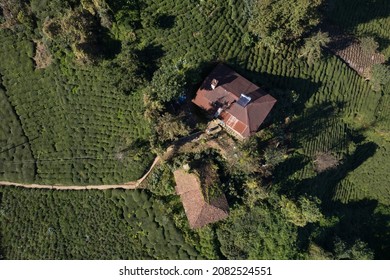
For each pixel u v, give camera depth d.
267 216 50.19
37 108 52.59
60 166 52.53
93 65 50.28
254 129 47.91
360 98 60.19
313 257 51.62
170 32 49.88
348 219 61.03
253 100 47.34
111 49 50.25
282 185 52.97
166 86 45.28
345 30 61.25
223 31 50.44
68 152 52.19
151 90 46.91
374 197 63.34
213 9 50.16
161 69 48.06
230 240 50.19
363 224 62.22
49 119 52.47
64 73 51.16
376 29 63.47
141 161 50.47
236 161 48.88
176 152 49.69
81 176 52.28
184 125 47.28
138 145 50.44
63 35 48.84
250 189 49.62
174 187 49.84
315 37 51.78
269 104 48.16
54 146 52.56
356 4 62.97
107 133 51.31
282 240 50.12
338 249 53.91
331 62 57.12
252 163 48.66
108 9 47.47
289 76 53.62
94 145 51.69
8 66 52.31
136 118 50.31
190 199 47.91
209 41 50.00
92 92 51.00
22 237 53.62
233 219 50.19
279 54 52.69
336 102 57.88
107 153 51.53
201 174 48.22
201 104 49.19
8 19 50.59
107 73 50.00
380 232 62.78
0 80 52.66
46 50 51.25
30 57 51.91
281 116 52.19
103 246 52.16
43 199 53.66
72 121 51.94
